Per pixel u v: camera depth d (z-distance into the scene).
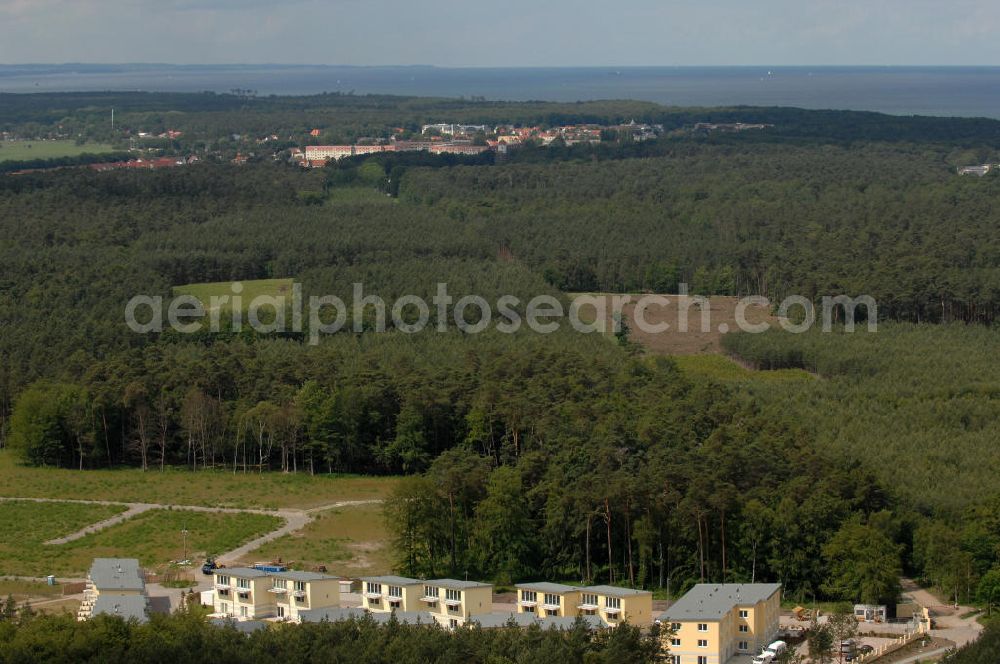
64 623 151.62
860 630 170.50
